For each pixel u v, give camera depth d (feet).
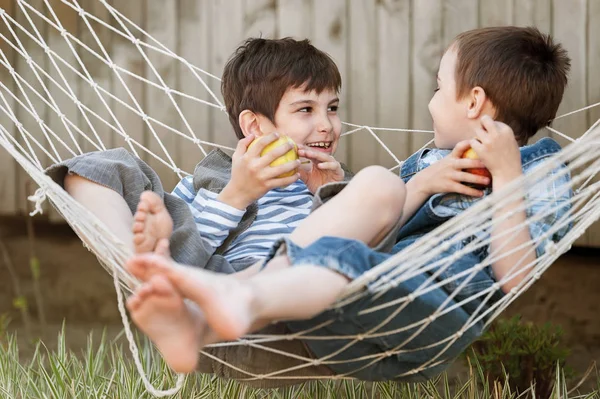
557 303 15.87
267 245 8.10
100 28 16.60
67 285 17.69
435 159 9.05
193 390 10.34
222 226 7.82
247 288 5.97
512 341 12.10
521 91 8.14
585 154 6.53
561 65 8.52
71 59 16.62
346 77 15.92
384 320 6.79
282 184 7.77
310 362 7.11
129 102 16.58
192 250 7.57
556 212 7.57
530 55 8.27
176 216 7.89
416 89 15.70
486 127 7.53
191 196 8.82
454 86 8.36
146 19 16.46
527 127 8.36
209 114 16.35
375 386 10.78
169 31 16.40
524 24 15.16
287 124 8.84
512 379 12.01
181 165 16.48
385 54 15.78
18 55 16.74
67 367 11.34
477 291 7.24
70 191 7.67
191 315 6.34
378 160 15.92
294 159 7.85
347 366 7.31
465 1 15.40
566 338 15.14
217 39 16.25
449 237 7.51
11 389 10.86
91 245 7.32
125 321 7.02
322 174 8.64
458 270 7.25
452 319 7.04
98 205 7.48
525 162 8.10
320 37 15.97
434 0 15.53
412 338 6.91
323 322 6.72
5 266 18.22
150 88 16.49
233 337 5.88
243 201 7.84
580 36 14.94
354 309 6.63
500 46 8.25
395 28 15.72
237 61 9.30
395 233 7.20
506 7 15.23
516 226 6.60
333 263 6.43
